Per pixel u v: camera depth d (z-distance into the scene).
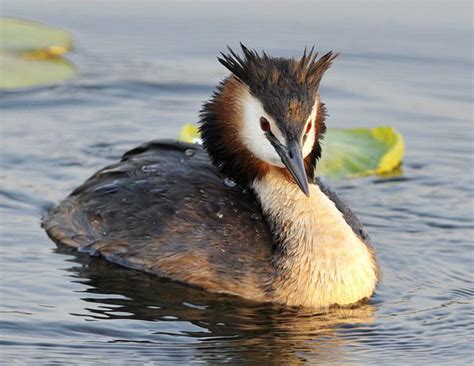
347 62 25.14
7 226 15.87
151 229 14.48
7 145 19.30
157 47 25.80
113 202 15.05
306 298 13.55
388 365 11.88
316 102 14.02
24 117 21.03
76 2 29.48
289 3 30.06
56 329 12.58
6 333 12.41
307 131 13.77
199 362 11.80
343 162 18.80
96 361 11.77
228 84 14.43
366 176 18.62
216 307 13.40
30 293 13.59
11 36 24.19
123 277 14.19
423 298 13.89
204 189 14.62
